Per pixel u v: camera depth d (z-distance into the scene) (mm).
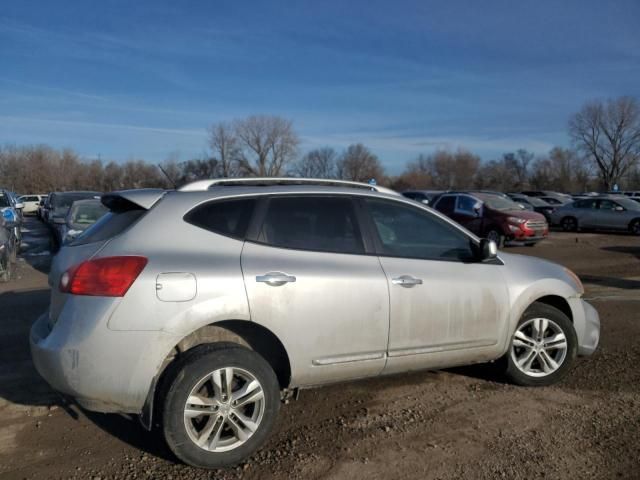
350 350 3855
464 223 17219
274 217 3807
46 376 3375
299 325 3662
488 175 82688
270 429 3584
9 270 10547
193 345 3625
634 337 6254
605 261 13578
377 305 3916
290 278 3631
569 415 4191
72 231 11875
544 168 80562
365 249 4020
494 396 4555
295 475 3379
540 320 4691
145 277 3309
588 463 3500
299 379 3770
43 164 68875
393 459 3561
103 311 3250
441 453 3633
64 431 3975
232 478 3354
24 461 3559
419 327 4094
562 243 18797
